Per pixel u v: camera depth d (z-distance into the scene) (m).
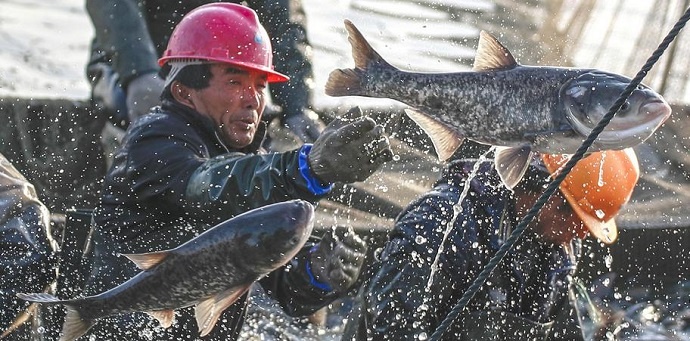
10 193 8.77
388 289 7.98
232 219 6.76
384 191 14.07
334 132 7.32
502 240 8.17
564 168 7.00
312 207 6.73
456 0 30.02
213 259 6.78
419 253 8.03
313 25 26.52
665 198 15.66
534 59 25.97
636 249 13.78
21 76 20.30
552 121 6.91
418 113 7.23
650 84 23.47
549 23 27.41
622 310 12.97
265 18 13.37
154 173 8.30
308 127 13.25
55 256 8.81
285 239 6.60
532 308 8.39
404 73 7.15
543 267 8.41
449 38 26.89
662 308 13.36
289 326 11.77
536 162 8.30
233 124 8.76
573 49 26.23
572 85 6.86
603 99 6.76
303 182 7.50
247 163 7.75
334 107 15.96
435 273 7.99
